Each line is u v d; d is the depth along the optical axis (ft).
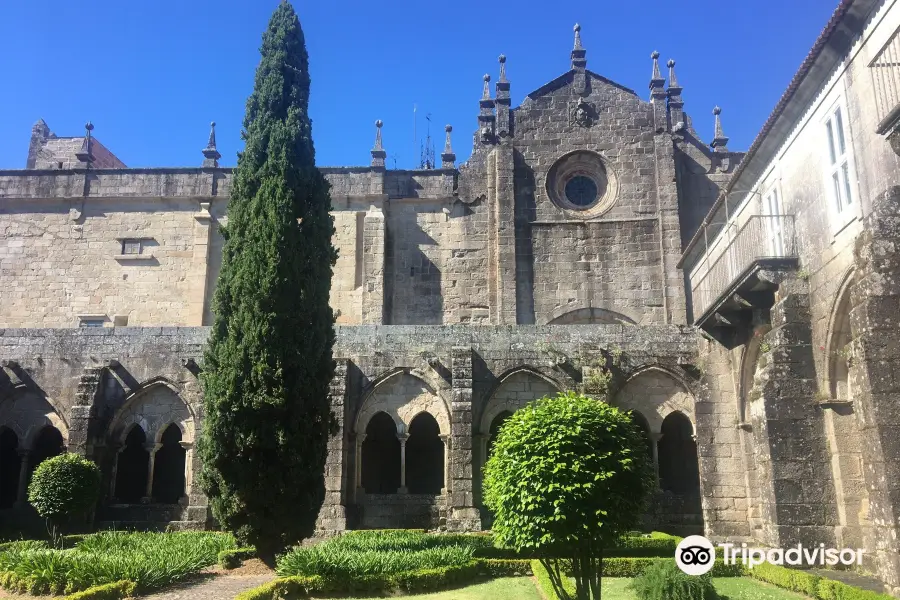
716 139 121.70
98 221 125.18
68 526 81.30
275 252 65.36
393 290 119.55
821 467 59.72
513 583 56.59
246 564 60.34
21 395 88.74
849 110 56.80
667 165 117.60
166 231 124.16
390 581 52.29
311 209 69.62
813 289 62.49
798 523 58.80
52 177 126.52
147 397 88.38
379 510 83.82
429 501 83.82
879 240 48.85
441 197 121.90
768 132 70.18
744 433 76.79
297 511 62.13
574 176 121.60
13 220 125.80
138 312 121.49
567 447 42.32
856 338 49.26
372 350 88.12
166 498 101.86
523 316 115.24
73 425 83.87
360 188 121.08
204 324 119.65
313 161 71.82
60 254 124.26
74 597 45.03
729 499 77.46
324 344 67.77
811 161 63.72
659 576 46.96
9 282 123.65
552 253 117.19
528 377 87.20
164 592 51.21
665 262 114.01
